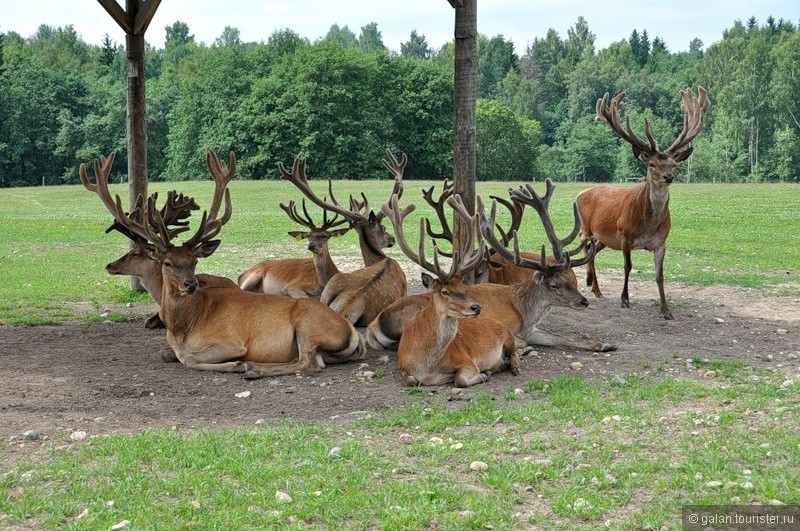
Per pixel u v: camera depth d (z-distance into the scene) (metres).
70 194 38.03
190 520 4.84
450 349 7.67
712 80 95.75
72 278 13.95
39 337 9.66
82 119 73.31
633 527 4.73
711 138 91.31
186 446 5.93
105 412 6.89
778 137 79.44
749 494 5.04
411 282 13.68
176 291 8.12
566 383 7.57
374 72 62.25
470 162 10.61
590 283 12.70
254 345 8.16
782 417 6.35
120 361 8.55
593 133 89.31
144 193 12.01
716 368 8.18
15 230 21.86
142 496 5.13
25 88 73.25
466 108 10.55
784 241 19.19
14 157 71.38
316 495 5.14
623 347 9.23
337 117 60.44
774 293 12.71
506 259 9.48
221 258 16.62
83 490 5.20
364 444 6.05
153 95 76.31
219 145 62.47
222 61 66.38
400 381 7.81
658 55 145.88
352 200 11.33
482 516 4.84
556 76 126.50
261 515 4.90
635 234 11.21
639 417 6.51
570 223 23.30
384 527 4.73
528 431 6.29
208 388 7.60
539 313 9.02
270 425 6.53
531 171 73.81
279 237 20.14
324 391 7.50
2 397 7.23
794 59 82.62
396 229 7.68
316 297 11.07
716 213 25.88
